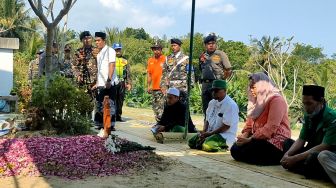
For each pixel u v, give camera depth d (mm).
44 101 7164
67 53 10438
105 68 8156
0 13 35750
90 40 8633
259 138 5629
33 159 5039
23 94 8352
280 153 5629
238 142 5746
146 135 8211
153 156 5680
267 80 5820
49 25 7152
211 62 7867
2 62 15195
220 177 4832
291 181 4746
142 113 14297
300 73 27625
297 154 5070
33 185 4277
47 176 4617
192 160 5816
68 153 5227
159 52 9250
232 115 6648
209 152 6488
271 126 5609
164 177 4734
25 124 7246
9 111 11672
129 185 4359
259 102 5797
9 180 4441
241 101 15789
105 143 5469
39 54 11047
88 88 8570
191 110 17438
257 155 5609
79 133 7207
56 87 7176
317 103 4922
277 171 5270
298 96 17719
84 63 8633
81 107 7371
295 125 14117
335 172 4562
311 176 4863
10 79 15297
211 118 6820
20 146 5426
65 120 7230
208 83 7910
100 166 4973
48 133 6918
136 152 5715
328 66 26219
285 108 5762
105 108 5863
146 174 4840
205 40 7914
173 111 7785
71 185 4309
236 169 5336
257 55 26672
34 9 6934
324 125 4918
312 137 5168
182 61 8578
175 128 7680
